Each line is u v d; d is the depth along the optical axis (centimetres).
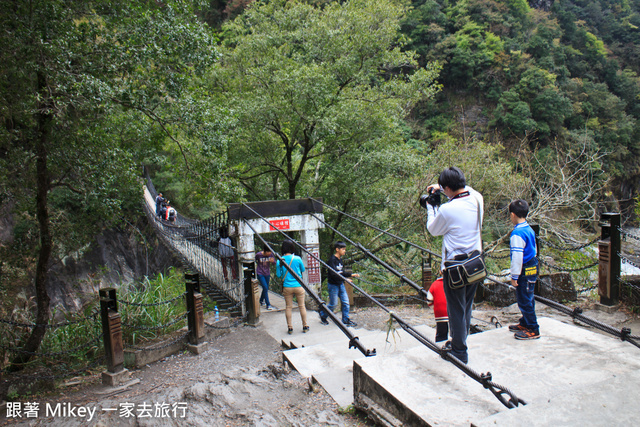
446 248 256
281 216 809
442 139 3497
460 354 263
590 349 295
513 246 326
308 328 658
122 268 1719
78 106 572
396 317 316
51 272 1403
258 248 1240
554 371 264
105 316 491
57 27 558
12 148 629
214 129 709
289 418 291
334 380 346
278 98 1145
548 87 3744
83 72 570
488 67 4009
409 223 1322
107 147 666
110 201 712
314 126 1187
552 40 4559
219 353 574
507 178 1254
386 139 1314
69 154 626
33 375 505
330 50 1217
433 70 1202
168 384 468
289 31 1337
